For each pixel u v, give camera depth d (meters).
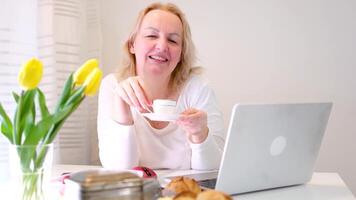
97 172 0.68
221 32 2.27
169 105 1.24
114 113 1.45
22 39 1.50
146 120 1.57
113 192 0.63
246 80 2.27
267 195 1.01
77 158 2.06
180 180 0.83
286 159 1.04
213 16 2.27
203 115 1.28
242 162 0.95
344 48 2.20
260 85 2.26
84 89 0.76
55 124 0.77
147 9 1.68
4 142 1.40
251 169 0.97
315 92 2.23
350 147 2.21
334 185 1.14
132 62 1.73
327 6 2.20
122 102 1.42
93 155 2.29
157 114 1.20
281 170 1.04
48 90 1.67
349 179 2.22
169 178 1.03
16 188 0.75
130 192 0.65
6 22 1.43
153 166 1.58
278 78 2.25
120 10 2.35
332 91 2.21
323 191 1.06
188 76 1.74
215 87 2.29
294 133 1.02
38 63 0.70
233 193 0.98
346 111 2.21
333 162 2.23
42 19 1.68
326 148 2.23
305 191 1.06
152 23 1.58
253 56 2.26
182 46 1.70
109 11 2.36
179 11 1.69
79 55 2.03
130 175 0.67
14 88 1.47
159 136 1.58
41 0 1.67
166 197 0.72
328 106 1.08
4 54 1.43
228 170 0.93
